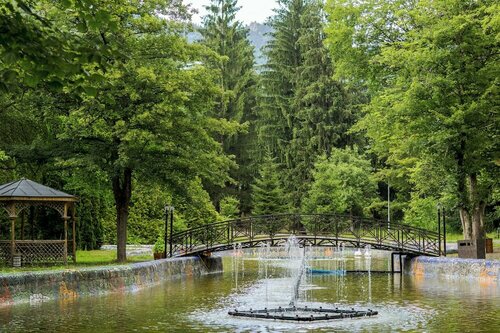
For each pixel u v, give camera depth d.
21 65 7.74
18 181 24.30
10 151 25.59
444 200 29.27
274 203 52.72
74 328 13.16
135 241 43.69
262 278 26.09
